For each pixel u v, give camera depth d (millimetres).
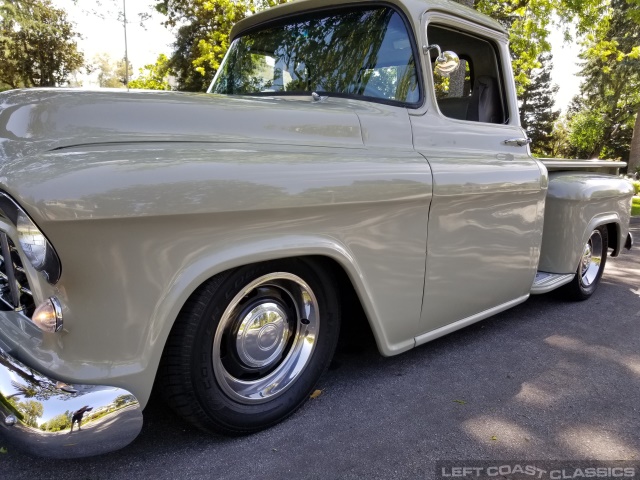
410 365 3035
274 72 3109
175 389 1920
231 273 1918
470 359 3170
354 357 3090
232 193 1770
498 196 2939
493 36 3287
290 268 2131
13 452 2047
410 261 2486
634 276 5727
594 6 10086
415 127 2672
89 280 1596
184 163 1715
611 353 3373
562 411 2590
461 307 2902
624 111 36750
